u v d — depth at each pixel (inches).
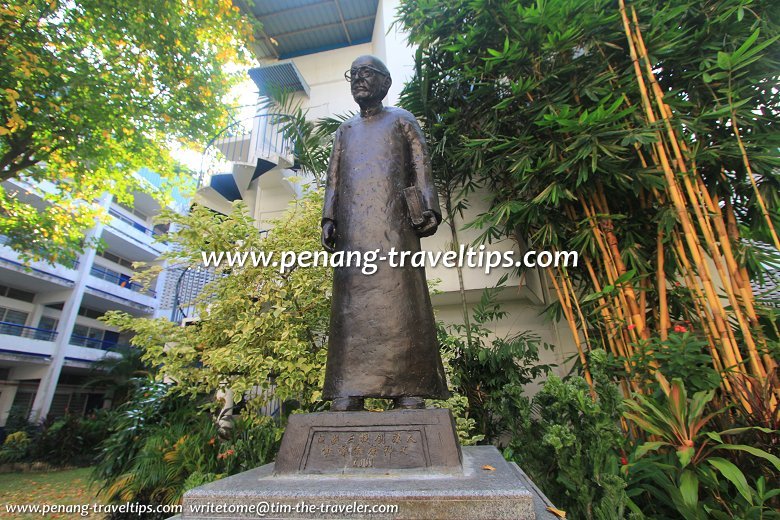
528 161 173.2
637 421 116.1
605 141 160.1
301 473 70.0
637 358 141.6
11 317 655.1
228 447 181.5
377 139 94.0
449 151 221.8
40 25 267.0
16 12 242.4
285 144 345.1
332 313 84.8
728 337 132.4
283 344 173.0
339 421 73.2
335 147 101.3
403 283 82.0
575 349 258.8
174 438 198.8
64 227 375.9
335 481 65.2
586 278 201.0
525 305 280.2
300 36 412.5
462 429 168.4
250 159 332.2
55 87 278.7
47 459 428.8
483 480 62.3
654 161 161.3
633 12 158.2
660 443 111.3
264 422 177.5
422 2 212.7
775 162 143.4
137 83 310.8
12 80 249.6
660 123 145.3
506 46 169.5
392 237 85.0
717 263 138.3
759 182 166.1
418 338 79.6
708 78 143.8
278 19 392.5
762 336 132.4
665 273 181.5
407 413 72.4
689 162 151.8
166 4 286.8
